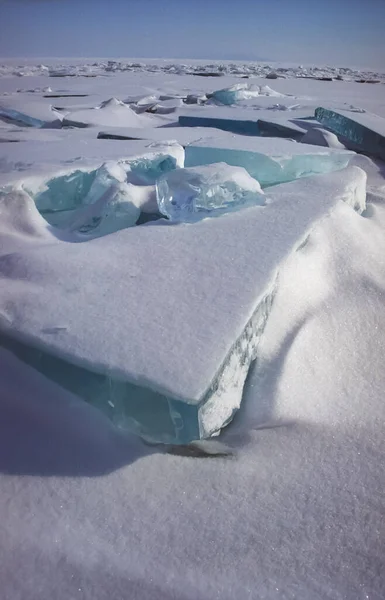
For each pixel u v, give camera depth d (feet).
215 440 4.52
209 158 10.55
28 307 5.01
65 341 4.45
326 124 18.42
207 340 4.42
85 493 3.93
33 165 9.05
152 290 5.23
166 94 34.78
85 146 11.32
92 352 4.30
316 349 5.50
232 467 4.20
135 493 3.95
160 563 3.47
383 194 11.06
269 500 3.93
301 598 3.27
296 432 4.55
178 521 3.76
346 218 7.73
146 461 4.20
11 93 34.42
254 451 4.37
